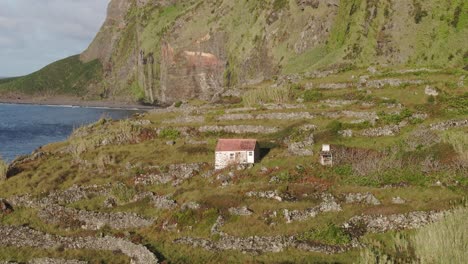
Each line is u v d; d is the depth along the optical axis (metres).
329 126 73.88
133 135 86.38
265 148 72.56
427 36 173.88
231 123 85.56
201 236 48.44
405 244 40.31
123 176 67.50
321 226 45.97
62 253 50.19
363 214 47.28
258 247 44.50
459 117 72.81
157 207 57.47
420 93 84.62
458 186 51.06
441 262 35.44
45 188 65.25
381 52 181.75
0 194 64.75
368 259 38.03
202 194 57.12
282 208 50.22
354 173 57.56
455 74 94.81
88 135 93.19
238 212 50.44
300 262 41.34
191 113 99.81
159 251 46.44
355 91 92.38
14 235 54.41
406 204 48.22
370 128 73.00
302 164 62.38
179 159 71.81
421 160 58.78
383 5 195.38
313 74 117.44
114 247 49.72
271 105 92.19
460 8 172.75
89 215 56.75
